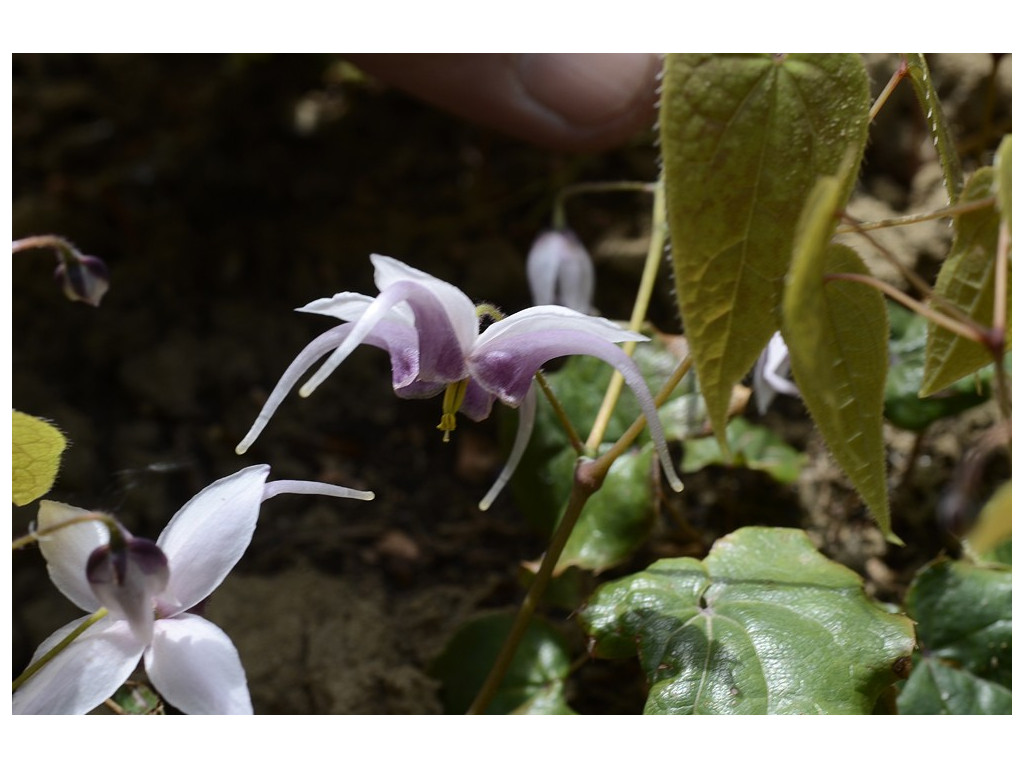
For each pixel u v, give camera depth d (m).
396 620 0.16
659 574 0.11
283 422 0.19
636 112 0.17
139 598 0.09
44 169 0.22
